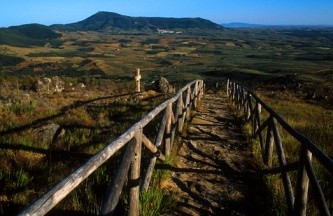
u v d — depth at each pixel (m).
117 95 19.72
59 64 186.12
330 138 10.43
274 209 5.14
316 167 6.88
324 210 3.35
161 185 5.92
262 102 8.62
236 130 11.34
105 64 196.62
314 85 57.69
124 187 4.91
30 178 5.57
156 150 5.58
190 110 13.90
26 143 7.43
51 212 4.38
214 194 5.86
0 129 8.87
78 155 7.16
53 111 12.73
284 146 9.10
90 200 4.67
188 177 6.59
